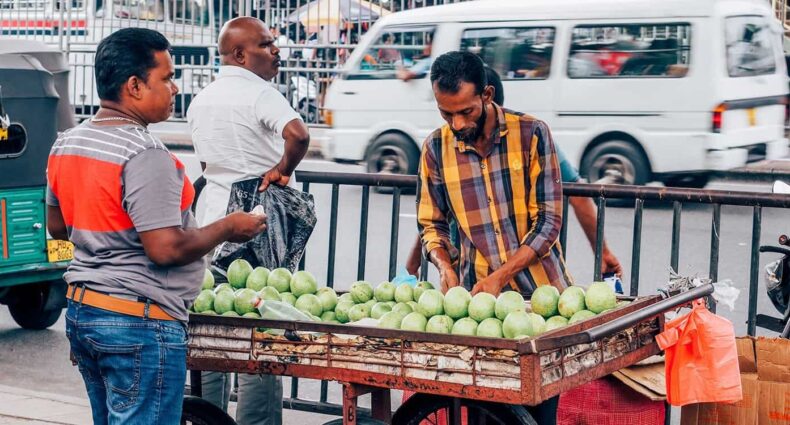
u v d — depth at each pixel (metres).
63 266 7.43
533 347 3.31
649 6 11.97
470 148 4.28
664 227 11.08
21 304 7.79
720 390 3.83
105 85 3.39
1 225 7.12
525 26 12.65
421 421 4.08
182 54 17.84
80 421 5.53
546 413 4.11
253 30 4.91
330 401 6.29
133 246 3.38
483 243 4.33
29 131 7.21
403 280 4.47
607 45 12.21
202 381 4.77
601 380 4.31
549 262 4.33
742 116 12.11
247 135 4.83
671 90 11.95
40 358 7.20
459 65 4.07
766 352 4.27
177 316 3.46
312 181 5.55
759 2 12.70
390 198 13.30
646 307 3.72
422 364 3.52
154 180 3.29
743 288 8.77
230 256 4.77
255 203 4.82
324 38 17.28
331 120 14.08
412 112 13.56
